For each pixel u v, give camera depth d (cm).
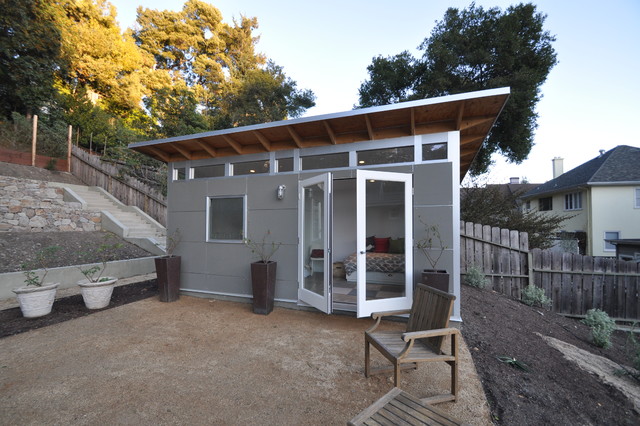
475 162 1262
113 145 1557
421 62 1327
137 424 200
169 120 1355
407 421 147
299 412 215
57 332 375
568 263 598
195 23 2417
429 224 399
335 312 445
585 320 512
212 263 533
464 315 439
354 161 447
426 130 411
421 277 390
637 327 562
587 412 243
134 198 1136
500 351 336
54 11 1325
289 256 477
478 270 600
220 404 225
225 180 525
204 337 360
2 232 717
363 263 378
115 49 1914
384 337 264
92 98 1884
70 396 234
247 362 295
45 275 534
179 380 260
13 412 212
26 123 1131
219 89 2211
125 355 310
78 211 876
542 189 1708
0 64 1175
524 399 243
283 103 1959
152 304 501
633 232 1260
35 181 835
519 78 1055
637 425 239
